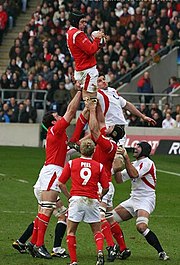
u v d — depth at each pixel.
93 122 39.44
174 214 56.16
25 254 41.03
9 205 57.94
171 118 99.31
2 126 107.00
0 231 47.44
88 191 36.91
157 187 69.62
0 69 125.56
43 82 109.75
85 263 38.91
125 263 39.25
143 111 100.25
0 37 126.38
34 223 40.66
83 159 37.38
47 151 40.81
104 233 39.62
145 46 114.81
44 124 41.44
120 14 119.81
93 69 40.03
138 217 40.56
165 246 44.31
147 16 116.44
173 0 117.69
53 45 115.06
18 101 110.38
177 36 115.62
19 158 88.69
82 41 39.53
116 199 62.19
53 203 40.25
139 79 110.88
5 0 132.75
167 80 114.75
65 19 119.50
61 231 40.78
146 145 40.78
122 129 40.53
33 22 120.19
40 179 40.78
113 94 41.44
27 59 114.94
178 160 91.50
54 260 39.62
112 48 111.50
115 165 39.97
